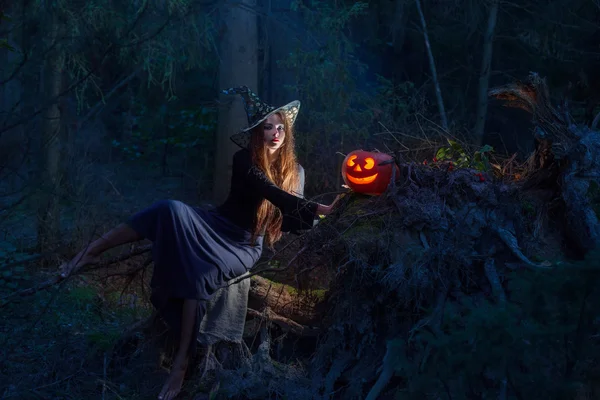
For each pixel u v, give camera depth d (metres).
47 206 5.19
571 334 2.02
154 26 5.29
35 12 5.01
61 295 4.51
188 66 6.43
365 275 3.29
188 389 3.52
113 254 5.11
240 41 6.70
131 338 3.86
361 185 3.49
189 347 3.45
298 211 3.47
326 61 6.60
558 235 3.47
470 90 7.70
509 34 7.50
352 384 3.25
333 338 3.38
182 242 3.47
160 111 8.42
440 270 3.20
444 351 2.02
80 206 5.61
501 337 1.92
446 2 7.54
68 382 3.42
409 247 3.22
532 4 7.29
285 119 3.62
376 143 6.71
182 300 3.52
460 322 2.61
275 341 3.81
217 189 6.96
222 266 3.48
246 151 3.65
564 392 1.93
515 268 3.21
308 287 3.75
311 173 6.66
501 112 7.49
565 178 3.40
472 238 3.28
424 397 2.11
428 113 7.16
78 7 5.30
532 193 3.57
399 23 7.36
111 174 7.37
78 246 5.21
